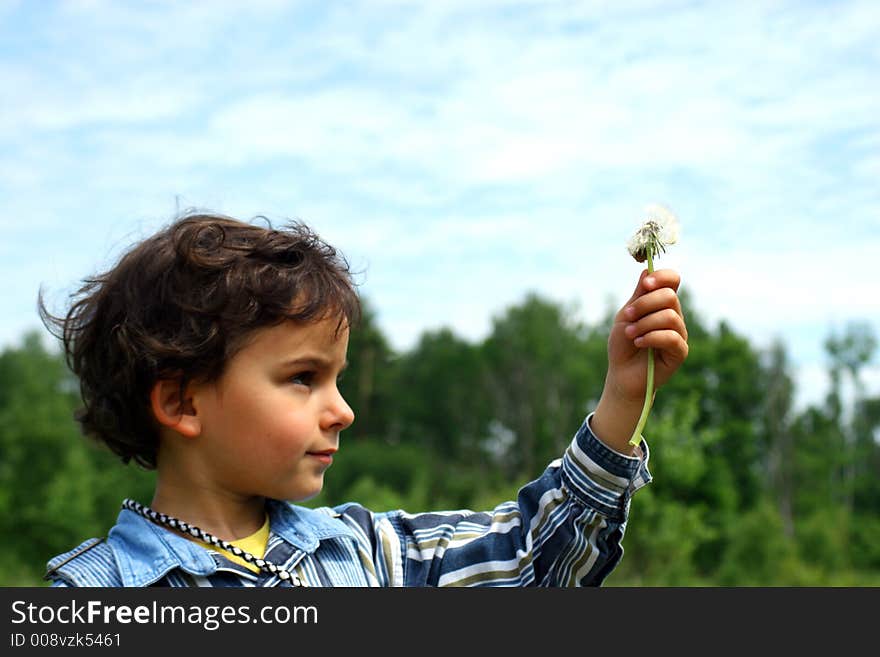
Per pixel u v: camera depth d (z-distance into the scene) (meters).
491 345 64.25
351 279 1.88
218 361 1.66
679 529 22.84
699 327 48.03
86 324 1.82
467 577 1.93
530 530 1.96
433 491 54.69
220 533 1.73
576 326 63.22
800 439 56.94
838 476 57.78
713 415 45.88
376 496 37.59
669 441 25.08
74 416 1.91
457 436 64.44
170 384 1.69
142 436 1.77
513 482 55.00
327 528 1.85
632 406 1.87
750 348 48.88
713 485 35.53
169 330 1.69
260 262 1.73
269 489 1.70
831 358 59.84
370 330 66.56
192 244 1.73
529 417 61.50
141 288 1.74
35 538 40.56
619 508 1.90
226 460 1.70
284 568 1.74
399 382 67.06
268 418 1.67
